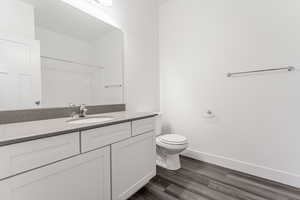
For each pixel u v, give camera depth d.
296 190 1.38
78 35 1.42
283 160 1.49
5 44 0.98
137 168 1.29
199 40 2.03
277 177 1.52
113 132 1.06
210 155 1.99
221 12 1.83
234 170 1.79
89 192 0.91
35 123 0.97
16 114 1.01
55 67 1.26
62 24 1.29
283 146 1.48
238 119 1.76
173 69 2.32
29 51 1.10
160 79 2.48
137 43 2.05
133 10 1.98
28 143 0.66
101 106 1.61
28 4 1.09
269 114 1.55
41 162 0.70
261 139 1.61
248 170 1.70
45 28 1.19
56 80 1.26
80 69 1.44
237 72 1.74
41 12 1.16
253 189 1.41
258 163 1.64
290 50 1.42
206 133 2.02
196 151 2.12
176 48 2.28
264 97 1.58
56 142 0.75
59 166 0.77
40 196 0.70
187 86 2.18
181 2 2.19
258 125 1.63
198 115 2.09
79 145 0.86
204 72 2.01
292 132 1.44
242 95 1.72
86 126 0.88
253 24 1.61
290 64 1.42
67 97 1.34
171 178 1.63
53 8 1.23
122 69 1.84
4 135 0.65
